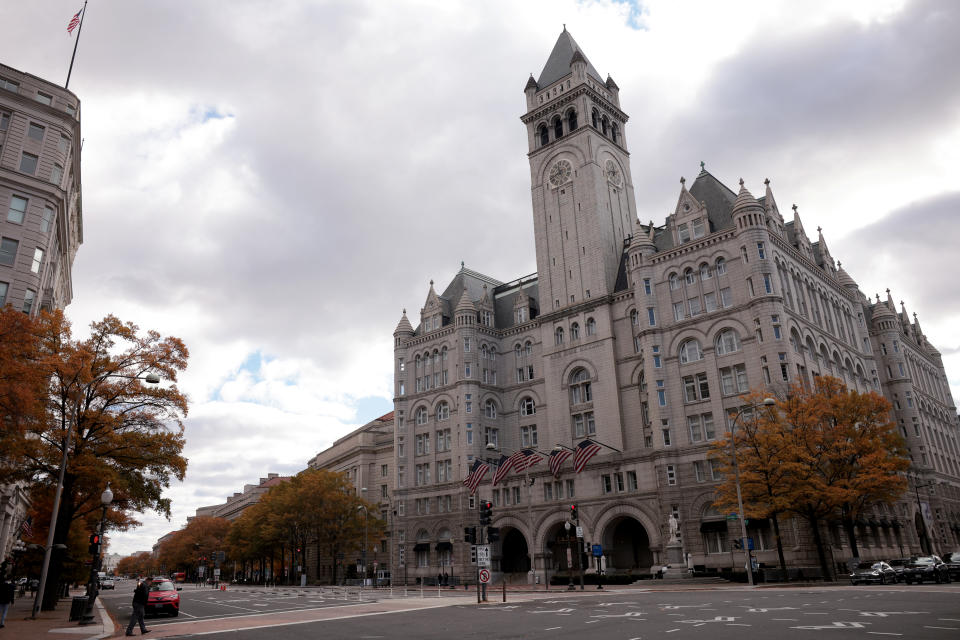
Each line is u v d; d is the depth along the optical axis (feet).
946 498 294.66
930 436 300.20
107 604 180.34
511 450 286.05
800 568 171.01
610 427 241.96
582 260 268.62
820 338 227.61
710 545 198.39
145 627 90.07
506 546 274.57
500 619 89.40
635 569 230.27
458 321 297.74
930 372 339.98
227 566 528.22
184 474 139.64
